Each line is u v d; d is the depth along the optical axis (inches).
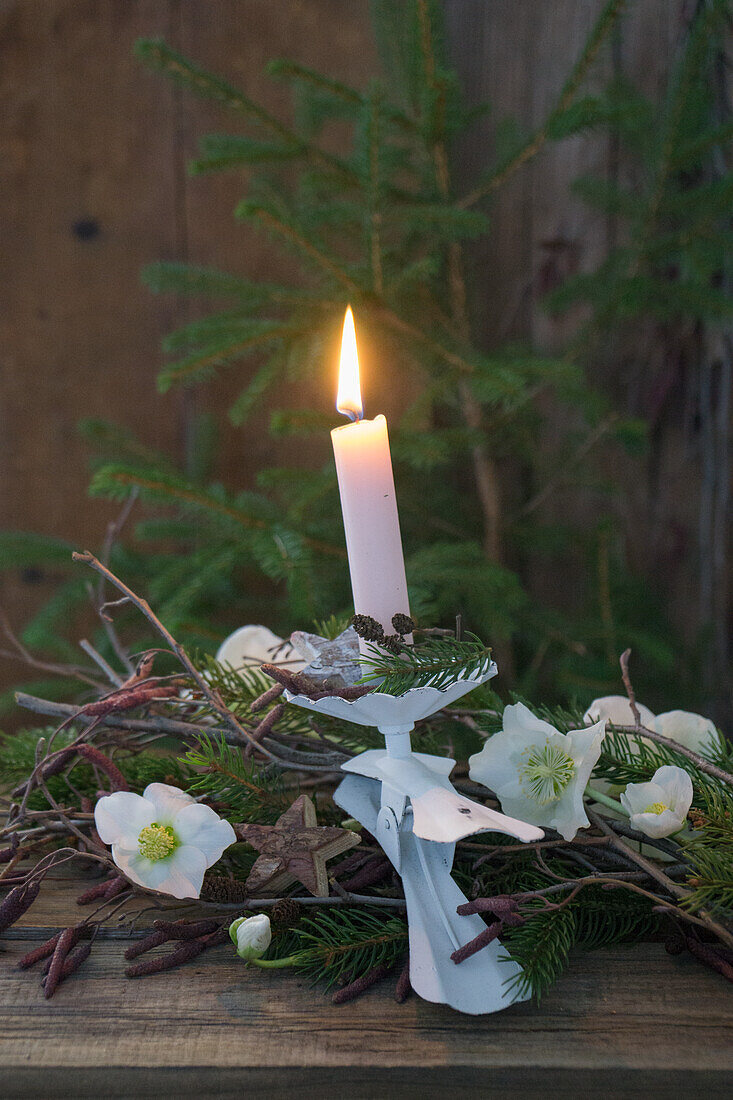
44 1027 26.5
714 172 49.3
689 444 55.7
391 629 27.6
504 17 61.1
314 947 27.6
